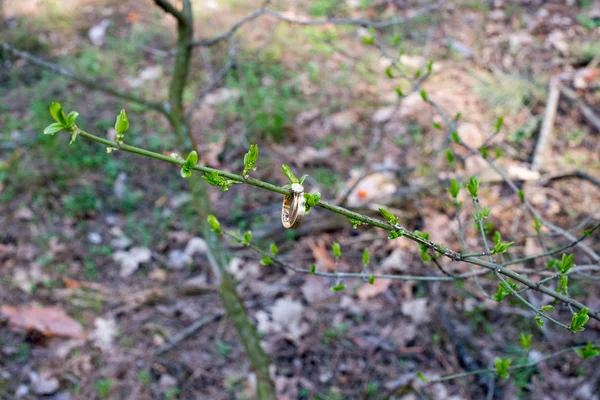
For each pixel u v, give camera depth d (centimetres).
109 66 525
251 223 399
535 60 496
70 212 407
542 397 304
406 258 367
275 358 332
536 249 356
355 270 364
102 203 415
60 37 560
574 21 532
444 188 394
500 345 326
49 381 321
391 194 395
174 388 320
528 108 452
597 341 322
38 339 338
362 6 571
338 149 439
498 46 514
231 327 349
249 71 502
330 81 495
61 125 100
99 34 559
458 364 322
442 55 511
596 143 421
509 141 429
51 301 357
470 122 446
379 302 352
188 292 365
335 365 327
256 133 452
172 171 437
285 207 133
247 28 549
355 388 318
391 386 316
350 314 348
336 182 416
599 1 554
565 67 485
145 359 332
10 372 325
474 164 412
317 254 370
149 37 555
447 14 553
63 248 385
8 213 405
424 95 232
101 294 362
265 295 361
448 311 343
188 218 405
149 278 373
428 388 313
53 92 500
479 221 155
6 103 493
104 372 326
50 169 427
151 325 348
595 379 307
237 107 473
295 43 534
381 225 138
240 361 333
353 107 470
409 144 437
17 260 378
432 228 374
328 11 569
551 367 314
